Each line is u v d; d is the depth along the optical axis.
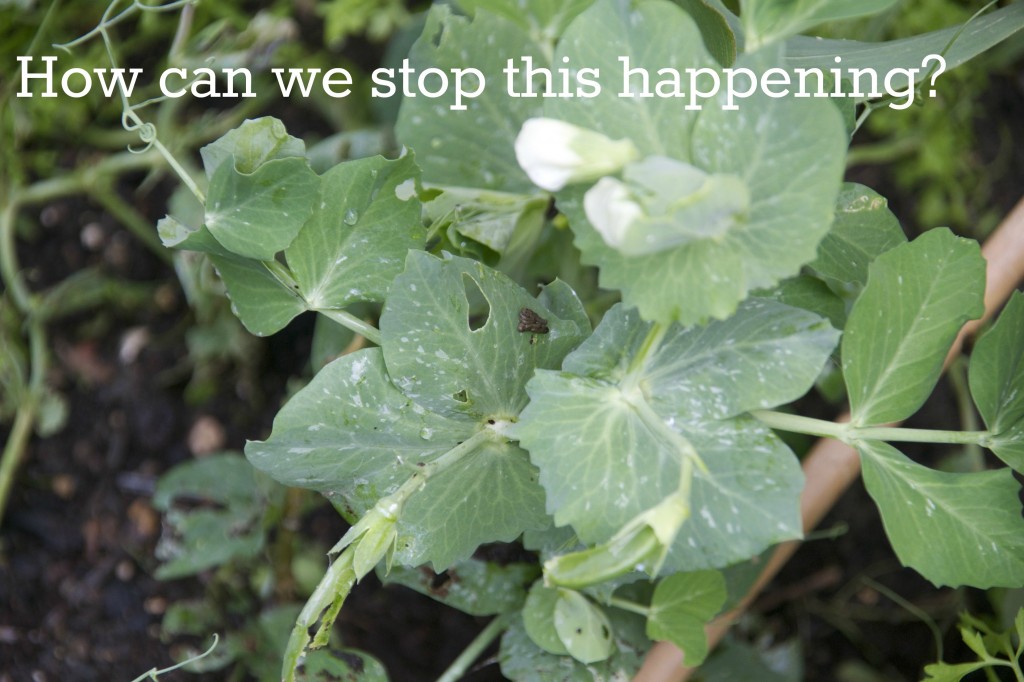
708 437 0.44
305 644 0.44
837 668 0.64
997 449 0.46
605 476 0.44
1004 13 0.49
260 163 0.46
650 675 0.51
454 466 0.46
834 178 0.41
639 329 0.45
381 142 0.61
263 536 0.61
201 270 0.62
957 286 0.45
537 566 0.52
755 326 0.44
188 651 0.62
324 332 0.58
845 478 0.52
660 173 0.41
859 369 0.45
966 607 0.60
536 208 0.51
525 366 0.46
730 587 0.53
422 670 0.64
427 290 0.45
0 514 0.64
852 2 0.45
